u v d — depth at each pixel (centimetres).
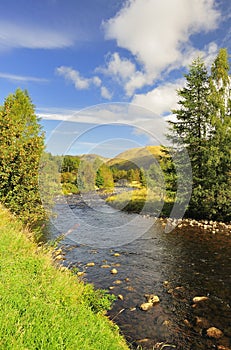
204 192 1638
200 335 523
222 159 1589
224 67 1666
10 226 741
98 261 954
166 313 604
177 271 864
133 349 468
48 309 364
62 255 998
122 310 609
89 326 380
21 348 273
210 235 1325
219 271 861
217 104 1590
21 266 484
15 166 979
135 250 1090
